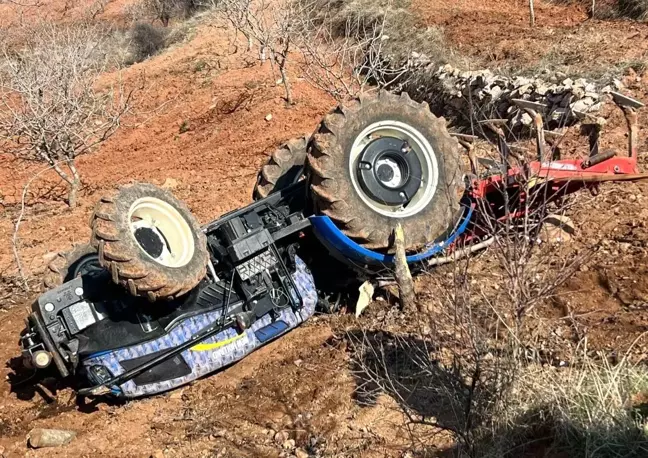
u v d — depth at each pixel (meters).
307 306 5.55
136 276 4.53
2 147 13.84
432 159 5.56
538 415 3.85
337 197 5.16
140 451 4.46
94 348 4.81
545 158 5.71
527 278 4.05
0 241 9.81
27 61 12.70
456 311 3.97
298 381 4.92
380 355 4.96
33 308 4.89
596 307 5.09
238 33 22.38
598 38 12.82
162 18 32.47
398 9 17.47
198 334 5.05
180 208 5.05
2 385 5.56
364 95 5.45
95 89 19.08
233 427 4.55
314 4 18.95
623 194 6.75
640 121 8.80
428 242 5.48
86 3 35.97
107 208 4.63
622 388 3.87
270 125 14.07
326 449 4.15
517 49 13.44
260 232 5.25
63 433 4.71
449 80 12.20
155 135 15.62
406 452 3.97
